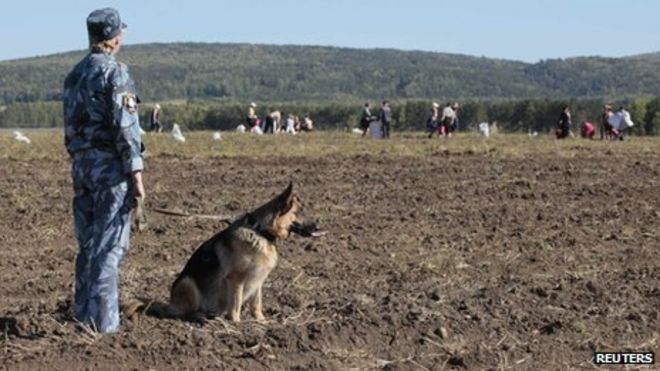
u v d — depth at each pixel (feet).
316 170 77.82
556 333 30.17
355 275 38.73
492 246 44.80
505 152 96.07
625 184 67.67
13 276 38.47
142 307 31.04
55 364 26.73
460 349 28.86
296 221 30.86
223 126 323.16
